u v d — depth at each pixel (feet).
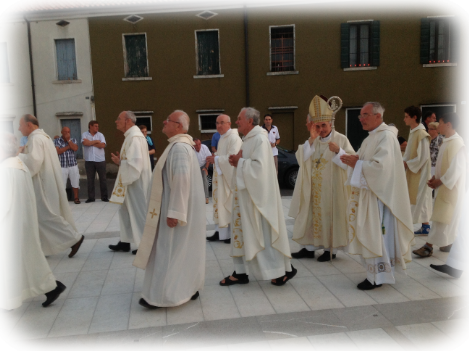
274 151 34.04
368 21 46.83
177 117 11.32
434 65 47.34
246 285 13.44
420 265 15.07
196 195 11.51
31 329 10.65
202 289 12.34
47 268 11.59
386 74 47.62
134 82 48.88
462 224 13.24
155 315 11.32
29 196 11.30
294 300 12.16
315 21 46.96
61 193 16.03
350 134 48.91
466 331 10.04
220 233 18.26
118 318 11.19
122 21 47.85
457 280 13.48
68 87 49.39
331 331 10.19
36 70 49.24
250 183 12.20
